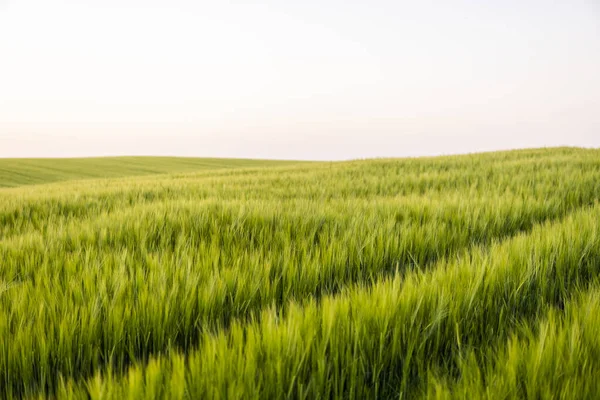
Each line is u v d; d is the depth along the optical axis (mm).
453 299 2111
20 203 7148
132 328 2148
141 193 8508
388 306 1956
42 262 3318
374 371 1679
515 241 3225
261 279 2719
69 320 2078
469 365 1588
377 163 17391
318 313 1972
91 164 54219
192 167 57062
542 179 8172
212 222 4496
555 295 2639
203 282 2543
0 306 2221
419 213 4637
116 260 3086
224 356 1539
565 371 1448
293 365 1576
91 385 1537
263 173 17297
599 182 6941
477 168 11609
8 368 1896
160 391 1420
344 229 3967
